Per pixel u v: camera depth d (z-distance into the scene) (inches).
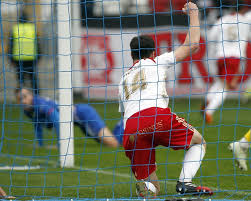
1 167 796.0
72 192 604.4
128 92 584.1
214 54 1116.5
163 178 700.7
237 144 717.3
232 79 1093.8
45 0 967.0
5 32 898.1
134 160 570.3
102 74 1620.3
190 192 565.6
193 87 1644.9
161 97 579.5
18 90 920.3
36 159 869.2
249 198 560.4
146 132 560.4
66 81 787.4
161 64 595.5
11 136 1066.7
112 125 1182.9
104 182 676.1
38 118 897.5
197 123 1077.8
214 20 1087.6
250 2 1082.1
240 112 1507.1
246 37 1086.4
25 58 940.6
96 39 1519.4
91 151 946.1
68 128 804.0
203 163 799.1
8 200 550.0
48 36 957.2
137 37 607.8
